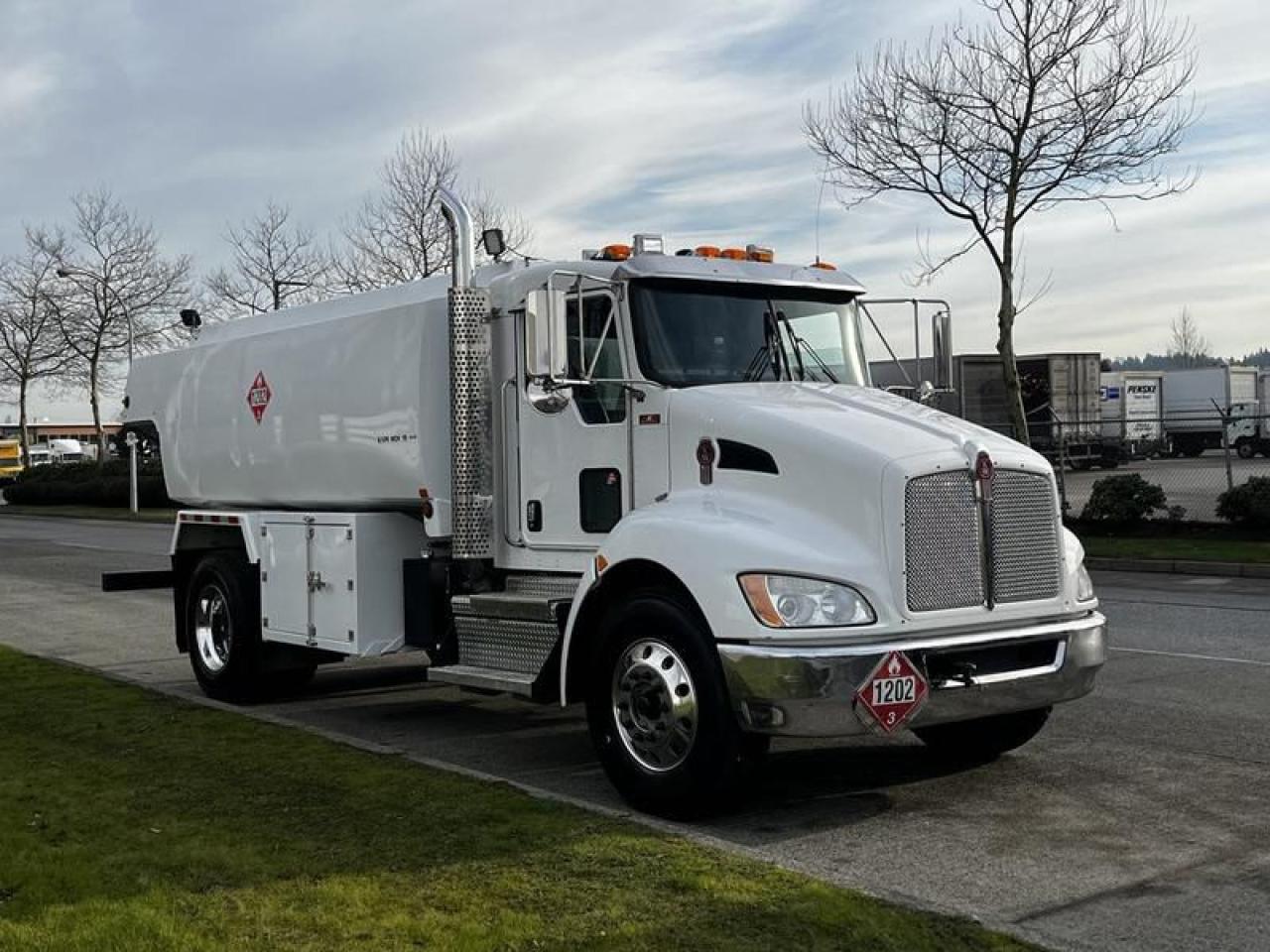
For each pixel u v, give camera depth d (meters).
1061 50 19.73
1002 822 5.98
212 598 9.92
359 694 9.97
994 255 21.22
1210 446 47.72
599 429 7.05
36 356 48.56
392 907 4.56
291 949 4.19
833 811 6.20
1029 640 6.11
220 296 36.34
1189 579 17.05
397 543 8.45
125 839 5.46
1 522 40.34
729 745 5.82
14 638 13.69
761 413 6.26
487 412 7.71
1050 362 40.22
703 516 6.12
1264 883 5.08
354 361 8.52
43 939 4.29
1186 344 91.94
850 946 4.20
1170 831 5.80
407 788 6.25
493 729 8.49
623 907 4.53
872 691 5.58
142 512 41.69
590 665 6.45
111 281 44.56
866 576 5.72
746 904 4.55
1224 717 8.16
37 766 6.93
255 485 9.64
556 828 5.50
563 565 7.32
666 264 6.95
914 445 5.94
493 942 4.21
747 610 5.64
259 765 6.84
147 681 10.75
